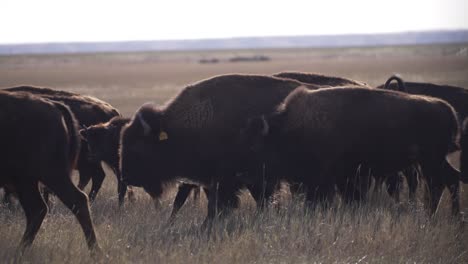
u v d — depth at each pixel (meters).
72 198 27.56
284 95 37.78
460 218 33.28
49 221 32.66
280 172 36.28
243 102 36.75
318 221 30.89
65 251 26.56
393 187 39.72
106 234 29.47
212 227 31.30
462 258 27.80
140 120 36.12
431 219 32.56
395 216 32.72
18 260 25.45
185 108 36.25
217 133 36.03
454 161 52.19
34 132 27.20
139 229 31.16
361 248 28.14
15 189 28.69
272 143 35.88
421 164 36.62
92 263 25.48
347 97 36.34
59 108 28.55
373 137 35.91
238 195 36.88
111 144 41.59
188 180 36.66
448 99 45.59
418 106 36.06
